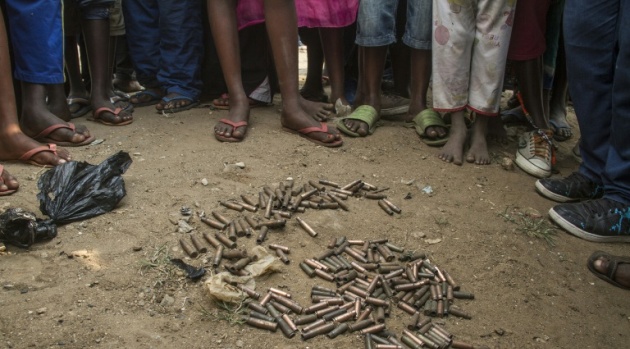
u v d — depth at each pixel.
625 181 3.87
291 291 3.11
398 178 4.46
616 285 3.39
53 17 4.43
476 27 4.61
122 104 5.55
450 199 4.21
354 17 5.35
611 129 3.84
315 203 3.94
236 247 3.42
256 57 5.56
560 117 5.68
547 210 4.18
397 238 3.68
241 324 2.84
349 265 3.35
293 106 5.00
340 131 5.20
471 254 3.56
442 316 3.00
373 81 5.38
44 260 3.18
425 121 5.09
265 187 4.11
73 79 5.42
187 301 2.97
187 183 4.12
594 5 3.70
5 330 2.65
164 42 5.46
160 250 3.32
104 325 2.74
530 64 4.96
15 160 4.26
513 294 3.23
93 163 4.35
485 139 4.97
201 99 6.02
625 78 3.55
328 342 2.77
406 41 5.25
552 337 2.92
